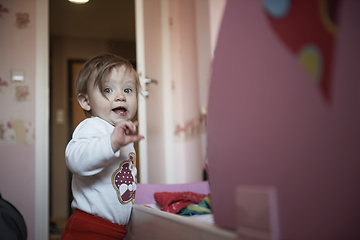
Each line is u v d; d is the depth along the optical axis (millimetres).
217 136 418
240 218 375
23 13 2246
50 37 3930
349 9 281
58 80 3965
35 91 2203
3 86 2168
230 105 395
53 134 3977
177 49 2594
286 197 324
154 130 2381
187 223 478
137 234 757
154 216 635
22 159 2139
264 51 347
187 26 2414
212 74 427
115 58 967
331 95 289
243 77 375
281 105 330
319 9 298
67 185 3980
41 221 2111
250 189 363
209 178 432
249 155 367
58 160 3990
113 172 820
